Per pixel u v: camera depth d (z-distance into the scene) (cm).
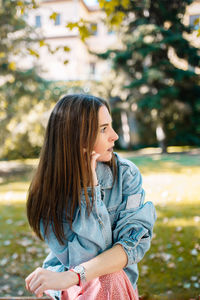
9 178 926
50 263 121
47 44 292
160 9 1188
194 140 1596
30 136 1083
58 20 2078
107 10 270
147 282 246
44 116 1062
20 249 340
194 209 479
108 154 107
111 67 1340
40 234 111
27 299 179
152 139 1858
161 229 383
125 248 97
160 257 293
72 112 102
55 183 104
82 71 2075
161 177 759
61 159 103
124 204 109
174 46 1183
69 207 103
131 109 1391
